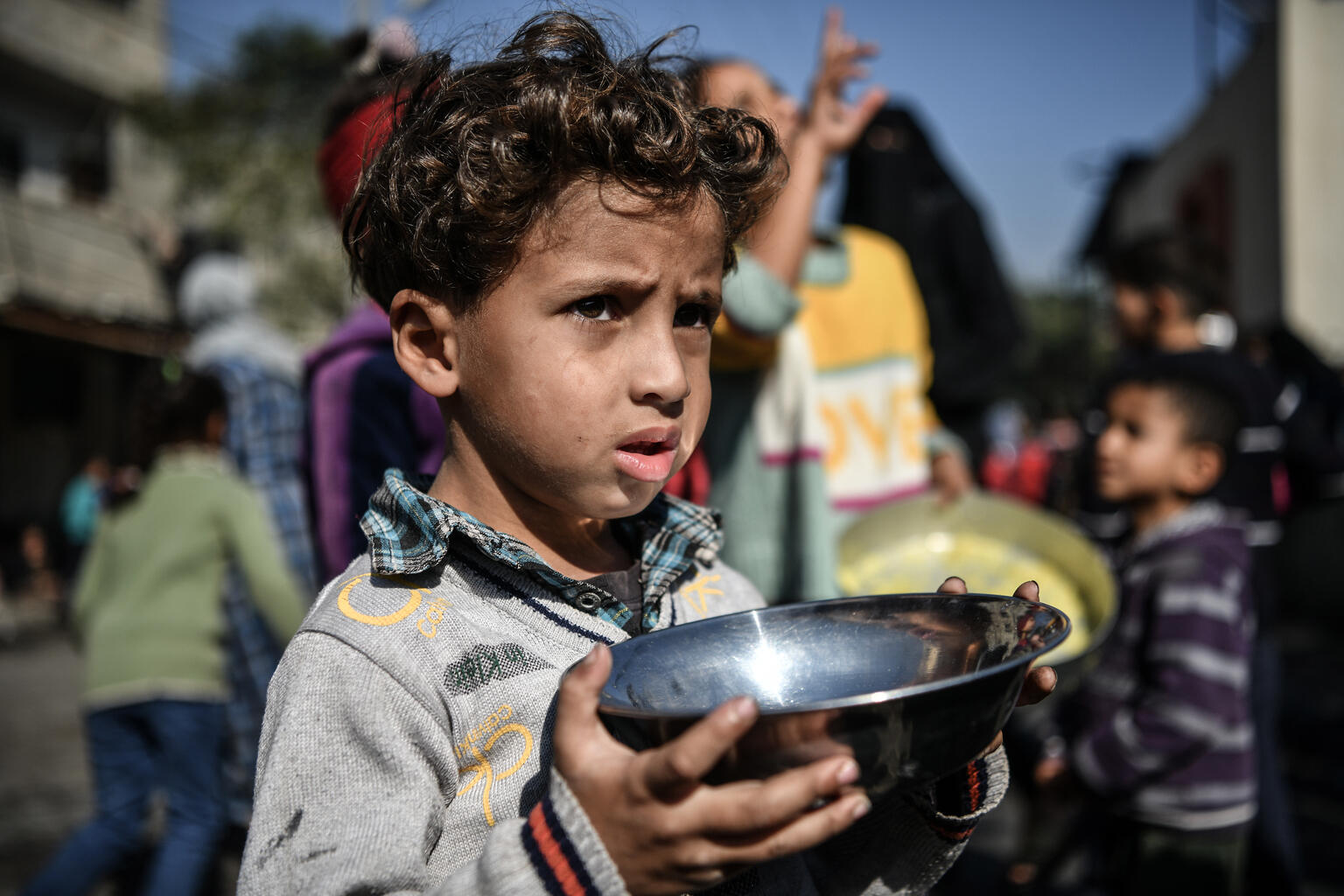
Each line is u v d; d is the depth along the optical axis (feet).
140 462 10.29
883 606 3.34
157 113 50.96
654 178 3.07
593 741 2.45
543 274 3.06
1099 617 6.82
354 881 2.71
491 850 2.52
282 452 10.03
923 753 2.40
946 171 13.26
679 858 2.30
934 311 12.80
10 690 25.45
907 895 3.59
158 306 53.93
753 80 7.12
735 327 6.49
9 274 46.50
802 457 7.04
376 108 5.42
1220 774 7.41
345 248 3.84
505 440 3.20
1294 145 33.96
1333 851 12.56
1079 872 10.73
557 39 3.49
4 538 47.37
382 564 3.24
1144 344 11.55
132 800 9.79
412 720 3.05
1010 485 36.22
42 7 48.65
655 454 3.15
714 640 3.25
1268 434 10.55
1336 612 28.40
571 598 3.37
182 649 9.66
